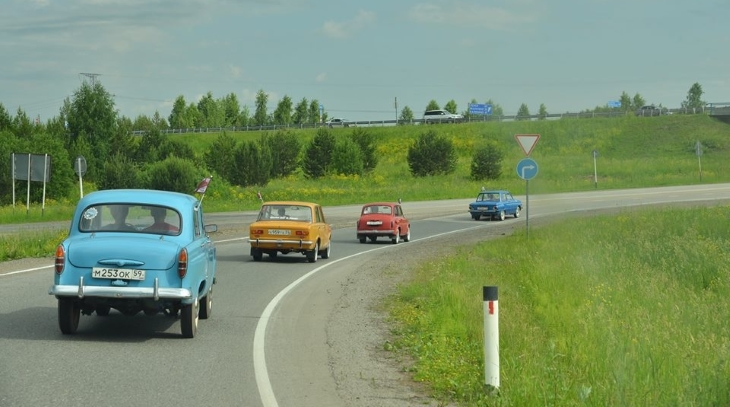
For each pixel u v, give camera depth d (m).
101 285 10.64
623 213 38.53
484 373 8.67
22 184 55.81
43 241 25.00
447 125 118.50
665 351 10.03
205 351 10.25
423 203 59.72
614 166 83.00
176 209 11.53
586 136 103.12
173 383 8.37
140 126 148.88
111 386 8.13
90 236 11.13
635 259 21.38
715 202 50.12
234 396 7.87
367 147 90.25
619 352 9.34
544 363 8.95
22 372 8.66
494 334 8.06
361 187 75.62
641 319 12.45
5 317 12.38
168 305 10.95
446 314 12.94
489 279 18.17
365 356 10.15
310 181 82.06
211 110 157.50
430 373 8.97
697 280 19.14
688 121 103.94
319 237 24.45
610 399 7.59
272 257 25.20
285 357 9.97
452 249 28.06
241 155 76.12
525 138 28.36
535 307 14.53
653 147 97.38
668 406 7.48
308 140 120.00
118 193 11.64
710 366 9.08
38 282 17.00
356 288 17.62
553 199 57.84
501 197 46.00
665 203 50.25
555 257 22.38
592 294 15.14
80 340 10.73
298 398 7.88
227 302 15.08
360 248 29.81
